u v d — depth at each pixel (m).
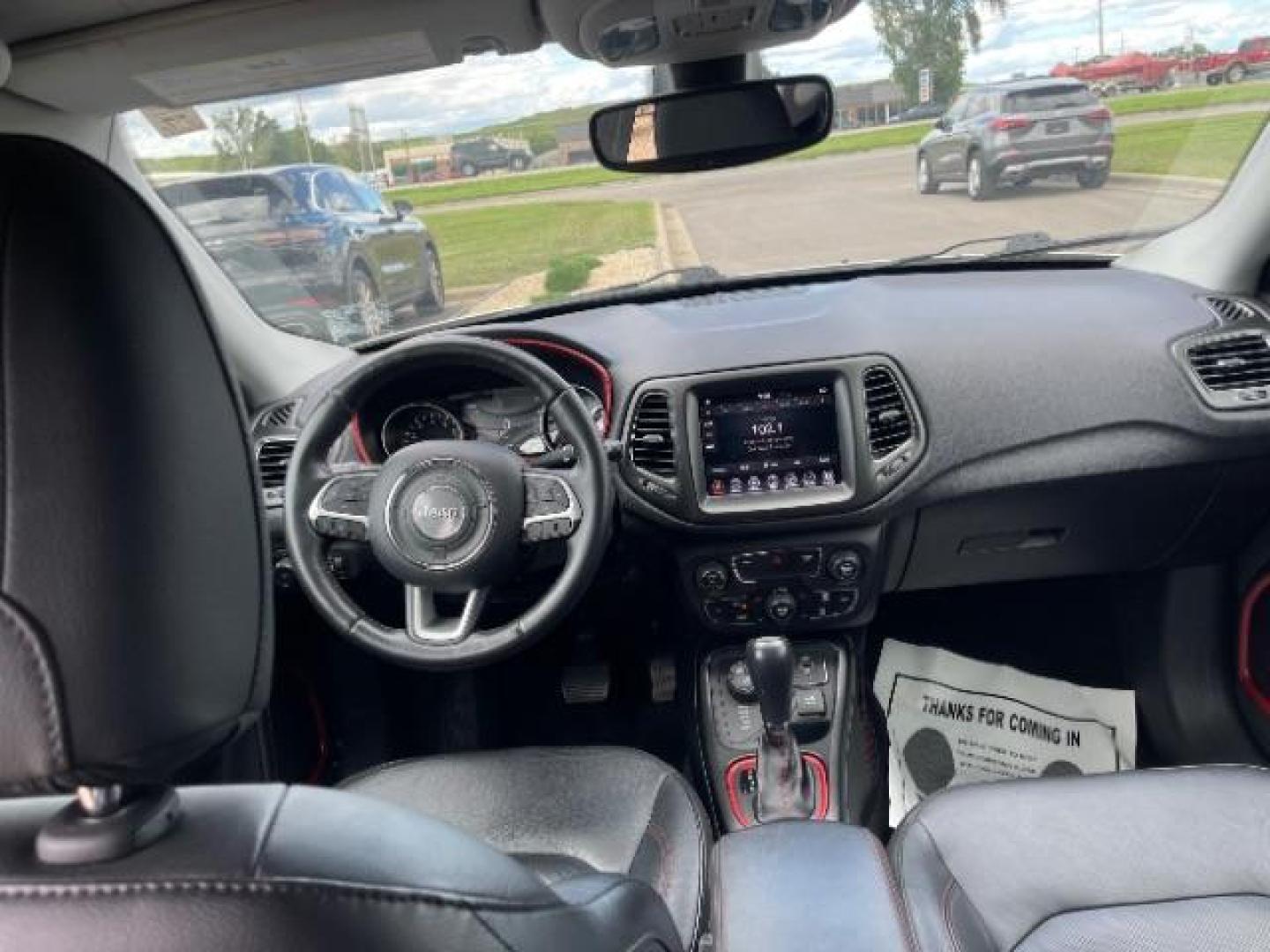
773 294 2.75
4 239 0.72
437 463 1.89
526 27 2.05
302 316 2.82
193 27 1.93
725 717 2.65
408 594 1.95
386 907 0.75
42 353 0.72
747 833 1.60
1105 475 2.44
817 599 2.58
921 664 2.99
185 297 0.82
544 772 2.08
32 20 1.85
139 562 0.74
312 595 1.96
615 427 2.47
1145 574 2.79
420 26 2.00
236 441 0.85
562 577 1.93
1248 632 2.63
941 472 2.44
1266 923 1.55
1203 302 2.53
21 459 0.72
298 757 2.76
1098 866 1.69
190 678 0.78
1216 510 2.53
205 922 0.72
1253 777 1.85
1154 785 1.85
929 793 2.77
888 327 2.49
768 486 2.47
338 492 1.97
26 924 0.73
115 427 0.74
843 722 2.63
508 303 2.86
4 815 0.83
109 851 0.76
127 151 2.39
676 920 1.74
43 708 0.73
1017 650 3.02
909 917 1.63
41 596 0.72
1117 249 2.77
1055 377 2.42
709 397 2.45
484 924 0.80
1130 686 2.93
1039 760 2.79
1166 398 2.39
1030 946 1.57
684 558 2.54
